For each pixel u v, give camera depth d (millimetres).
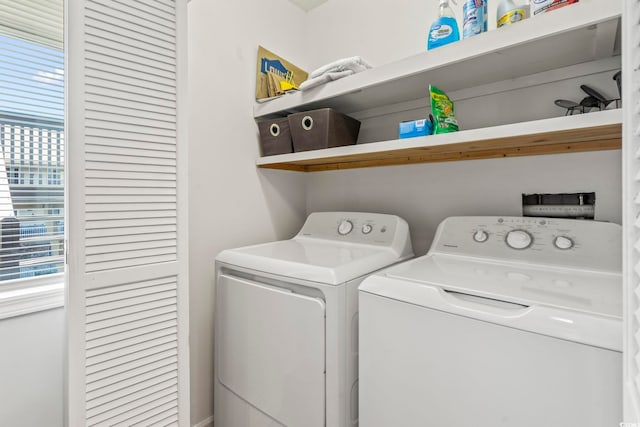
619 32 927
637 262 519
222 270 1471
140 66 1083
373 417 979
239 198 1728
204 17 1554
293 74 1988
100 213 999
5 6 1175
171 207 1159
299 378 1127
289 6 2008
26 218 1229
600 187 1175
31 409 1169
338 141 1536
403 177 1727
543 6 962
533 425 706
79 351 961
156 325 1122
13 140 1199
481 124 1428
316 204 2111
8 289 1173
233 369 1379
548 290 841
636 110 508
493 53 1066
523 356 718
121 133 1039
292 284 1183
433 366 849
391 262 1328
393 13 1714
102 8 1002
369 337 989
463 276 991
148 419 1095
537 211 1312
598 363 638
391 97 1548
